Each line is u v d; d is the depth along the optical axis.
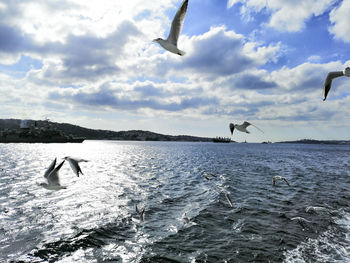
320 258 11.04
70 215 16.70
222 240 12.74
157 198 21.39
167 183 28.95
